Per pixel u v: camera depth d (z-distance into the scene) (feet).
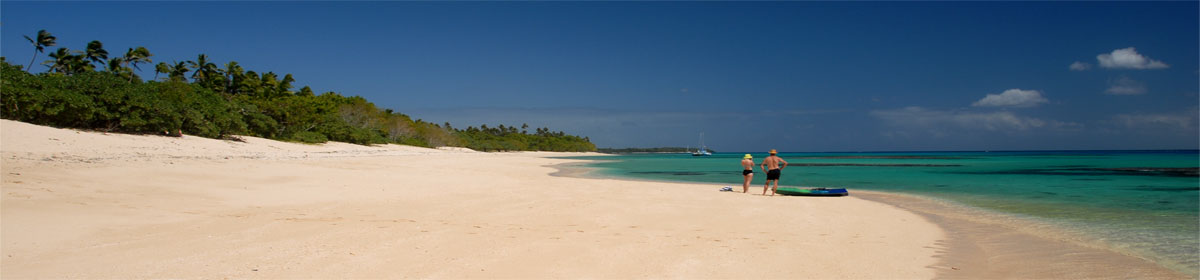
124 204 30.58
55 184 34.78
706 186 64.44
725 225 29.84
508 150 408.46
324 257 19.44
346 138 195.52
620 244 23.11
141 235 22.40
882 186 67.87
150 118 110.52
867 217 34.55
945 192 57.41
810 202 43.42
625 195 46.39
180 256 18.98
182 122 117.39
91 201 30.53
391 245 21.77
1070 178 86.17
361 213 31.48
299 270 17.56
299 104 176.86
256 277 16.58
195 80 199.41
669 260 20.27
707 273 18.56
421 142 271.69
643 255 21.01
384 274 17.37
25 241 20.24
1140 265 21.58
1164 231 29.71
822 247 23.73
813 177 90.68
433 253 20.54
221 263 18.17
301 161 81.46
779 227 29.45
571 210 34.96
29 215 25.00
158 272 16.83
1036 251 24.06
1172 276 19.88
